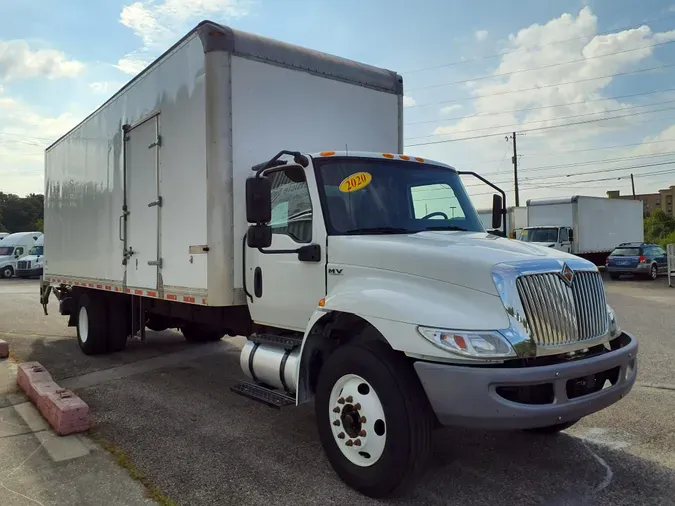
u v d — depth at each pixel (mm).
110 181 7738
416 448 3512
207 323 6410
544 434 4988
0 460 4512
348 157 4859
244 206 5402
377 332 3922
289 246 4805
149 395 6473
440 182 5238
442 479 4094
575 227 25344
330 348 4445
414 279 3811
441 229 4949
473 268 3559
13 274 32031
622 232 28938
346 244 4293
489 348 3314
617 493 3859
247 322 5781
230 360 8430
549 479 4086
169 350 9188
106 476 4203
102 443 4887
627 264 24469
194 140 5586
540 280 3555
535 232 25734
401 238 4273
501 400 3275
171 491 3945
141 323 7727
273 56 5688
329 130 6152
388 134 6812
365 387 3840
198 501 3785
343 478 3977
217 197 5281
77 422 5145
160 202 6301
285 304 4852
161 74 6242
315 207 4562
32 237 33125
